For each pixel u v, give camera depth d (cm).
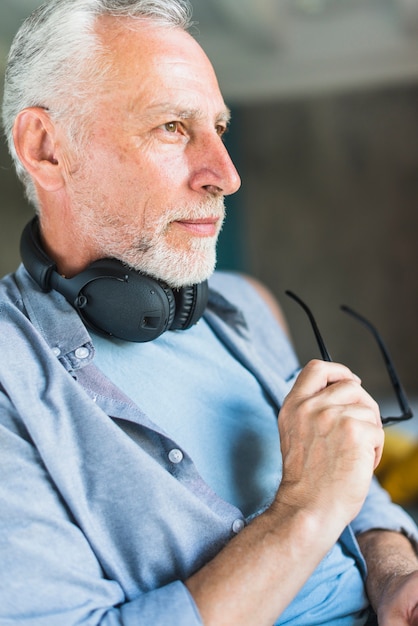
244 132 583
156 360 101
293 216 579
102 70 95
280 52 515
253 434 105
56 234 103
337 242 574
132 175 95
